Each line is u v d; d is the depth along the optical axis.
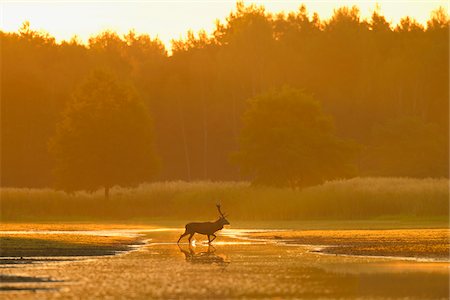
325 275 93.25
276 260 112.19
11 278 90.88
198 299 75.81
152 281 87.94
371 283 86.06
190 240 147.12
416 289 81.81
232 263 108.00
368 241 148.62
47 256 120.50
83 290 81.12
